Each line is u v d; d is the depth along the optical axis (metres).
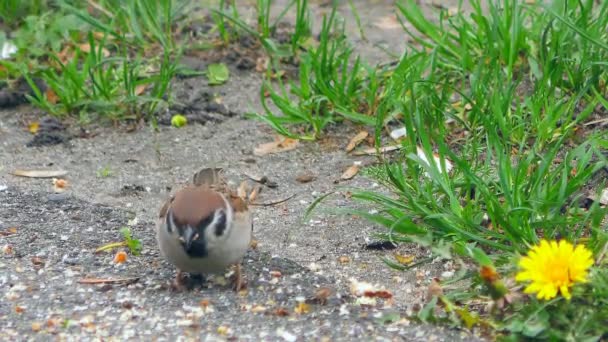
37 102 13.37
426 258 9.95
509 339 8.39
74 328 8.82
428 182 10.37
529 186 9.84
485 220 10.16
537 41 12.63
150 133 13.05
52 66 14.11
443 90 11.84
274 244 10.43
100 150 12.69
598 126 11.82
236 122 13.24
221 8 14.46
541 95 11.71
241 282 9.48
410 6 13.24
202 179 9.67
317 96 12.67
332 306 9.13
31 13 15.12
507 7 12.70
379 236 10.10
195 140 12.86
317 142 12.60
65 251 10.27
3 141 12.89
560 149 11.55
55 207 11.24
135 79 13.37
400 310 9.05
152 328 8.81
